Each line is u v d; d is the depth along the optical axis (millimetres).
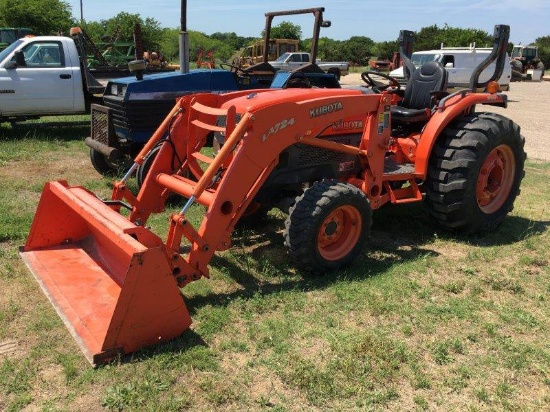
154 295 3205
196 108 4484
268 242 5219
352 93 4957
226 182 3865
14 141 9812
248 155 3945
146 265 3133
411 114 5434
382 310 3850
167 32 48125
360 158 4836
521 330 3693
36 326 3541
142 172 5656
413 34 6262
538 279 4508
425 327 3672
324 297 4055
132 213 4535
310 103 4254
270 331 3553
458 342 3465
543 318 3877
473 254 4988
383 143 4828
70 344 3354
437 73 5680
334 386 3006
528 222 6031
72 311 3465
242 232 5410
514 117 16016
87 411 2789
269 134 4043
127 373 3043
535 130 13594
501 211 5574
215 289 4156
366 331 3592
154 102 6867
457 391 3041
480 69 5582
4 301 3859
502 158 5566
